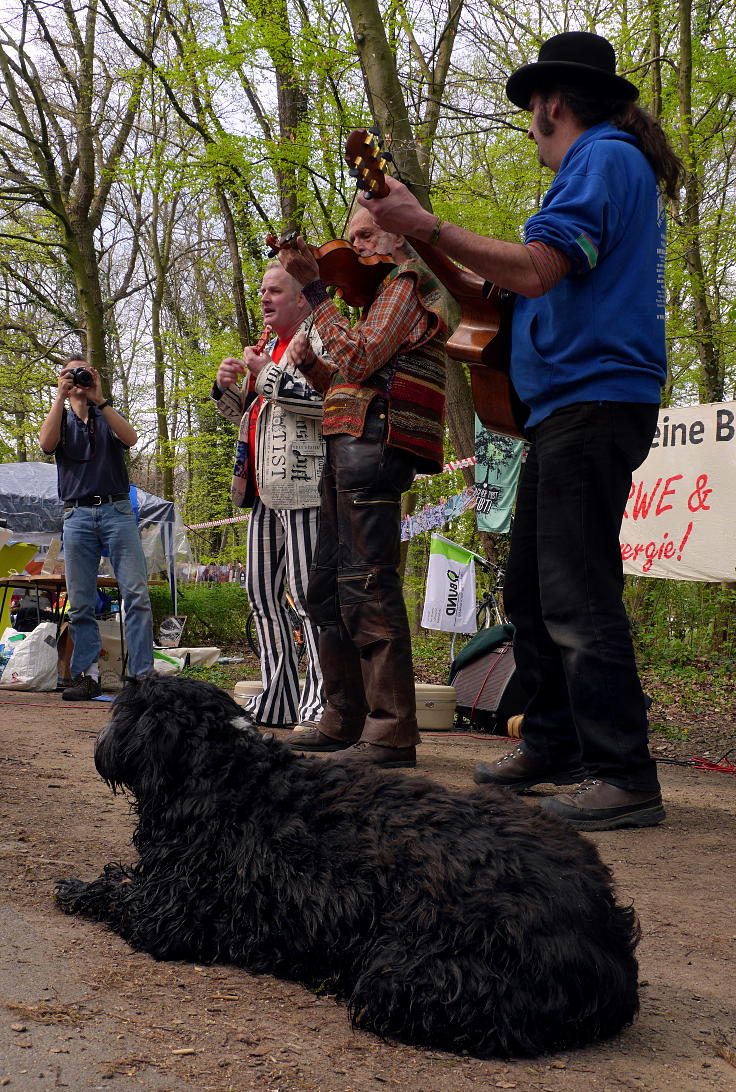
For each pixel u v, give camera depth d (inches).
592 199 138.2
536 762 167.8
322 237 546.0
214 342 695.7
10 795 151.8
